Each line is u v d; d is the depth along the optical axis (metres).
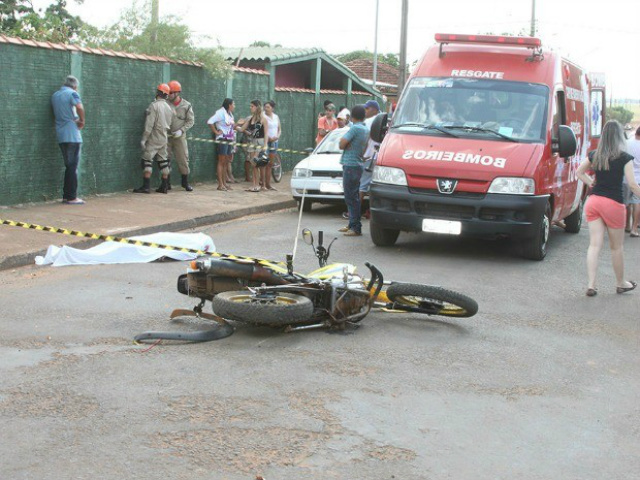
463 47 11.54
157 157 15.18
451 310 7.13
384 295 7.29
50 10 22.78
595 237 8.62
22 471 4.04
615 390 5.66
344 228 12.31
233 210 13.52
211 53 17.17
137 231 11.00
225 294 6.30
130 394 5.11
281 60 21.06
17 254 8.84
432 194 10.16
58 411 4.80
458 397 5.34
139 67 15.05
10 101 12.11
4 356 5.77
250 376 5.52
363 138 11.81
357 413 4.96
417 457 4.39
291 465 4.22
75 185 13.02
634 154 12.84
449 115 10.82
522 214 9.99
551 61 11.36
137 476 4.02
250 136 16.75
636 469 4.38
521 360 6.22
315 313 6.58
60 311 7.07
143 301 7.51
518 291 8.72
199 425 4.67
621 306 8.21
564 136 10.40
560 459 4.46
